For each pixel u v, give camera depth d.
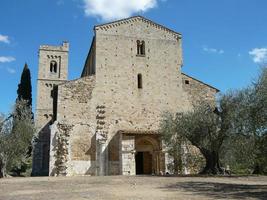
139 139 44.47
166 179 29.94
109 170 43.59
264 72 26.66
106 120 45.34
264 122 25.72
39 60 76.75
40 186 24.55
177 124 39.78
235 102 35.25
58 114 43.91
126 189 21.30
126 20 49.47
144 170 47.19
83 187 23.23
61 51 78.44
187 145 42.69
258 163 33.94
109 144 44.59
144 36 49.75
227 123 35.62
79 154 43.44
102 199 16.31
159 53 49.66
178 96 48.47
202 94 49.44
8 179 34.00
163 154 43.66
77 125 44.19
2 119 41.97
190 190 20.50
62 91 44.72
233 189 21.05
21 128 42.69
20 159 43.00
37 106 73.38
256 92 27.00
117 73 47.25
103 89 46.22
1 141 41.06
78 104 44.88
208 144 38.22
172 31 50.97
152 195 17.88
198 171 43.31
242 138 33.34
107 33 48.31
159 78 48.59
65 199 16.50
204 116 38.47
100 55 47.25
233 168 47.06
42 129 70.56
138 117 46.44
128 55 48.31
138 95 47.22
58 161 42.62
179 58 50.09
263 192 19.23
